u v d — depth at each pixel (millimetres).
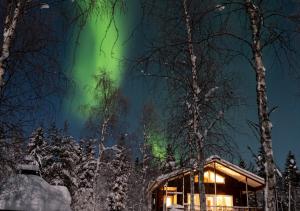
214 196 30984
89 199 36344
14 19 7375
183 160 14414
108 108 26438
